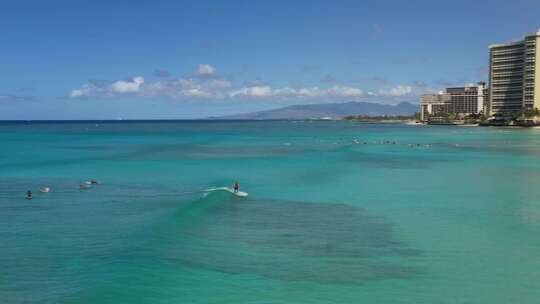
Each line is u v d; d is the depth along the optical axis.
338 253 22.73
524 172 54.78
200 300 16.92
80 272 19.33
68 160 68.25
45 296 16.97
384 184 45.00
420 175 52.00
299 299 17.33
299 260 21.59
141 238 24.33
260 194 39.03
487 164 63.97
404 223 28.89
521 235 26.08
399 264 21.23
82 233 25.59
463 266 21.06
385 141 121.31
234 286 18.30
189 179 48.44
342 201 36.06
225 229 26.86
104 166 60.75
